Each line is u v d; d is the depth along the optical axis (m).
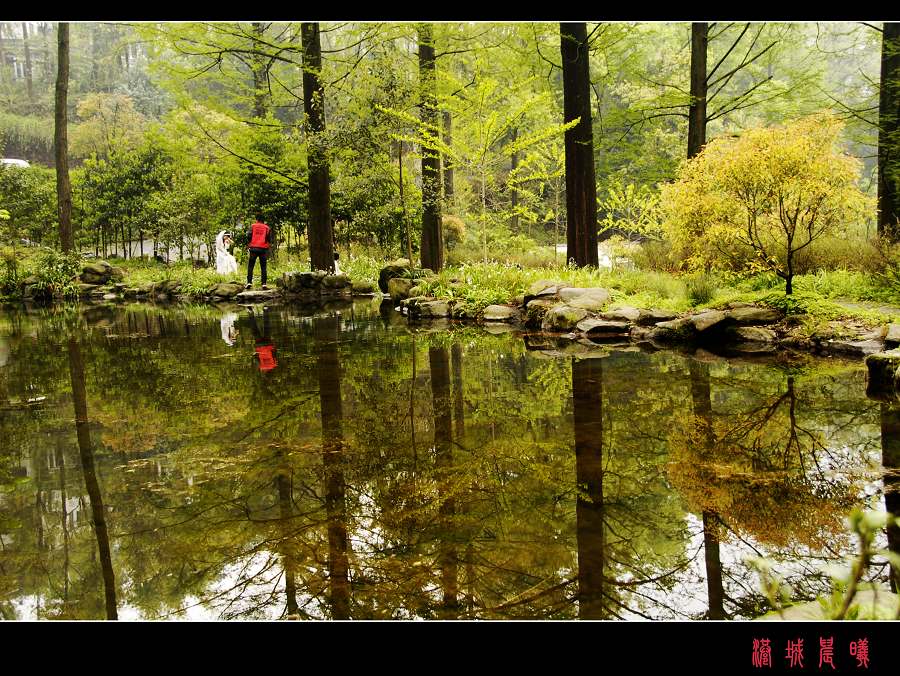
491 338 6.35
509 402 3.59
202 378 4.50
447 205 12.44
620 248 14.20
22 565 1.80
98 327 8.32
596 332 6.29
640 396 3.63
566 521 1.97
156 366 5.08
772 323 5.61
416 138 9.67
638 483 2.28
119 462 2.68
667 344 5.68
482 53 11.58
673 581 1.59
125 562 1.79
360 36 12.55
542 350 5.47
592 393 3.74
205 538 1.92
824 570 1.62
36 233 21.53
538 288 7.64
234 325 8.02
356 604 1.54
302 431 3.08
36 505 2.23
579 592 1.56
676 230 6.50
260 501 2.20
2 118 38.97
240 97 14.90
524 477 2.37
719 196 5.89
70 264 14.99
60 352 6.05
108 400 3.89
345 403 3.66
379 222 15.35
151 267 19.50
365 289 13.08
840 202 5.42
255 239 13.16
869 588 1.50
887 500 2.05
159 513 2.13
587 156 9.38
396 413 3.41
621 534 1.87
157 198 19.53
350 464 2.57
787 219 5.97
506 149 9.20
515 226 21.23
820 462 2.44
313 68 11.72
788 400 3.44
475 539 1.86
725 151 5.74
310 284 12.94
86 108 34.16
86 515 2.13
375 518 2.03
